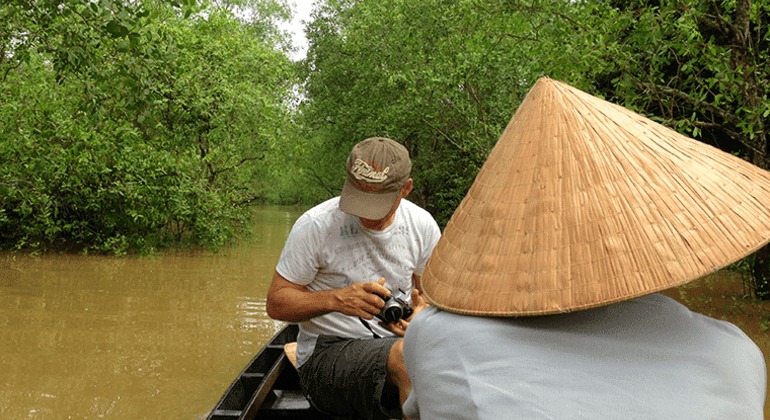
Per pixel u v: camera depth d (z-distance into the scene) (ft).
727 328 4.67
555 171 4.83
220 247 54.95
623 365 4.32
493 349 4.42
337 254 10.38
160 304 33.42
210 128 51.67
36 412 18.85
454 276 4.85
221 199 51.78
